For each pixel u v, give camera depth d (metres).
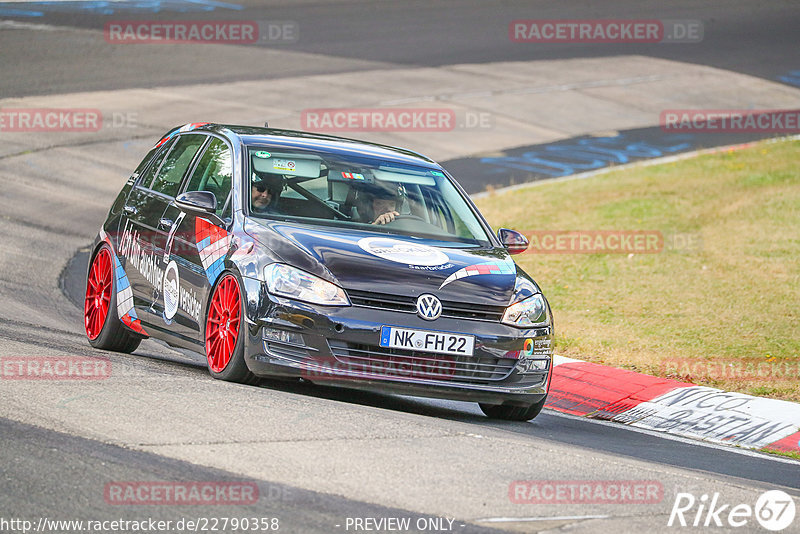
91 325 25.56
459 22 104.31
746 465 20.05
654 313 35.03
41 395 17.34
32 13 91.44
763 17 114.75
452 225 22.94
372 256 20.31
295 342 19.23
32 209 47.09
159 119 65.75
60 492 12.91
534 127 73.69
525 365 20.47
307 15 102.00
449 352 19.64
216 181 22.73
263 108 70.62
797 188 55.62
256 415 17.06
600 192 56.72
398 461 15.32
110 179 54.06
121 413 16.56
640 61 95.19
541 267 42.31
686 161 65.00
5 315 28.44
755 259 42.22
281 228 20.75
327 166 23.08
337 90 77.38
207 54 84.06
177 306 22.12
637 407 25.17
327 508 13.06
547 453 16.88
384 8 107.81
